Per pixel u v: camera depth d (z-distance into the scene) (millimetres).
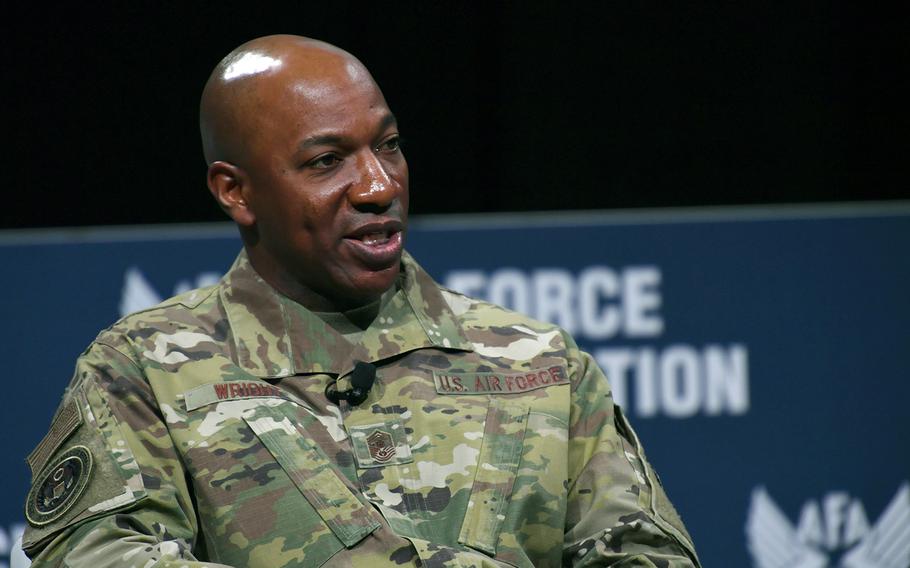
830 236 10688
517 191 11742
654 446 10539
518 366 6039
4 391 10109
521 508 5625
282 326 5910
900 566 10648
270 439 5582
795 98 11867
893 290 10719
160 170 11383
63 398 5883
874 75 11852
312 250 5789
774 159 11891
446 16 11602
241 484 5508
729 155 11875
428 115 11648
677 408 10570
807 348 10664
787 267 10664
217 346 5871
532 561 5684
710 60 11836
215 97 5922
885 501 10680
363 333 5980
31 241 10164
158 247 10234
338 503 5461
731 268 10625
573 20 11727
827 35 11844
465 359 6016
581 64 11742
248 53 5926
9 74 11242
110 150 11352
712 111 11852
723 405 10602
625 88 11797
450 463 5664
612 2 11750
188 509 5562
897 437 10695
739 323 10625
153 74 11352
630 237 10555
